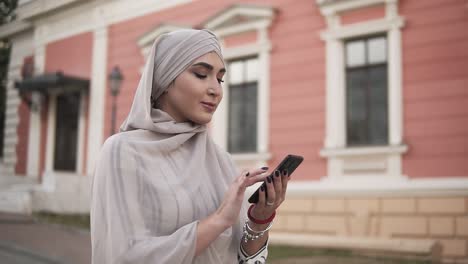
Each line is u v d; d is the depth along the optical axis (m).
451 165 6.59
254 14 8.39
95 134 9.95
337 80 7.64
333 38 7.69
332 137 7.61
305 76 7.97
